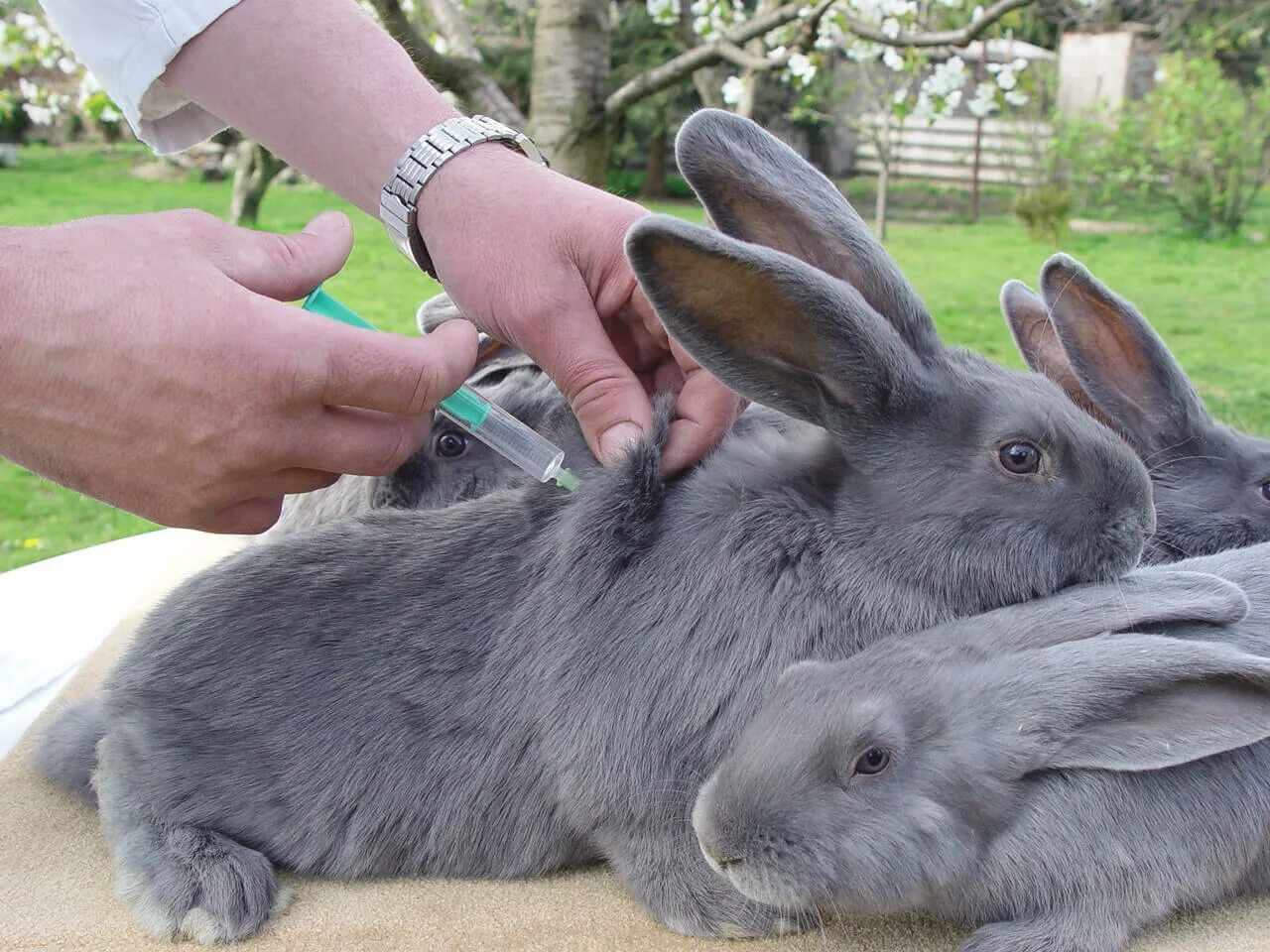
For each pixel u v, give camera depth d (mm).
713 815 472
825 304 479
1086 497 505
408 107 617
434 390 518
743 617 513
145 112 685
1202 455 700
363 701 545
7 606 870
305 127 627
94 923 520
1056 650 484
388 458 541
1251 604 533
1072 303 691
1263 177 2654
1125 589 510
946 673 486
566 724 522
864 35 1469
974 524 506
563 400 686
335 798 542
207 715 551
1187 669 466
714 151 525
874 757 470
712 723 511
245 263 520
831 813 465
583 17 1366
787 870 462
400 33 1266
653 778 512
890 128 2920
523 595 549
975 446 510
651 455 541
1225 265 2270
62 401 479
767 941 502
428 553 570
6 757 656
